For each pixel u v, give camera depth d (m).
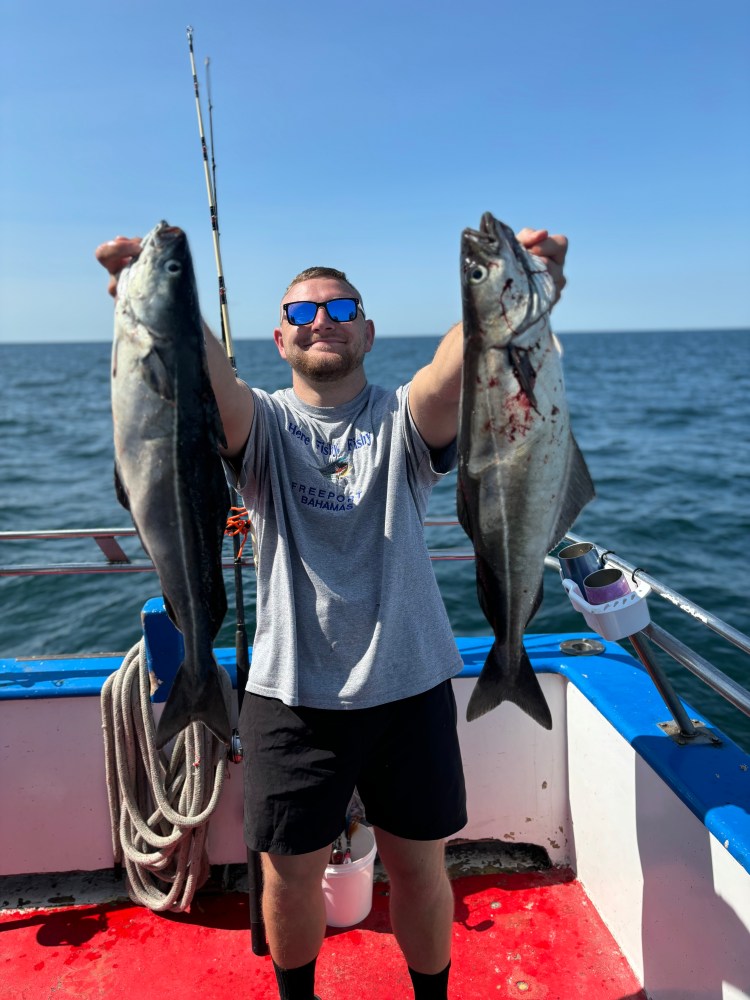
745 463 15.62
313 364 2.11
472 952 2.58
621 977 2.46
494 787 2.95
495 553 1.87
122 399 1.77
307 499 2.06
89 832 2.90
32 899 2.87
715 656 6.41
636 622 2.17
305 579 2.04
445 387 1.98
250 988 2.51
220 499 1.87
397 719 2.06
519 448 1.81
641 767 2.35
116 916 2.81
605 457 16.64
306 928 2.09
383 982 2.52
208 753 2.70
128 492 1.82
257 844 2.03
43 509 12.39
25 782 2.85
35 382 47.78
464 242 1.77
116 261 1.84
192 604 1.84
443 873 2.15
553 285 1.83
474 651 3.05
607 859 2.61
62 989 2.51
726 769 2.11
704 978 2.03
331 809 2.02
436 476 2.19
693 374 47.75
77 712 2.83
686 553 9.36
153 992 2.50
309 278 2.16
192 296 1.79
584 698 2.75
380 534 2.06
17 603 8.20
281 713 2.03
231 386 1.99
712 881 1.98
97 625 7.57
